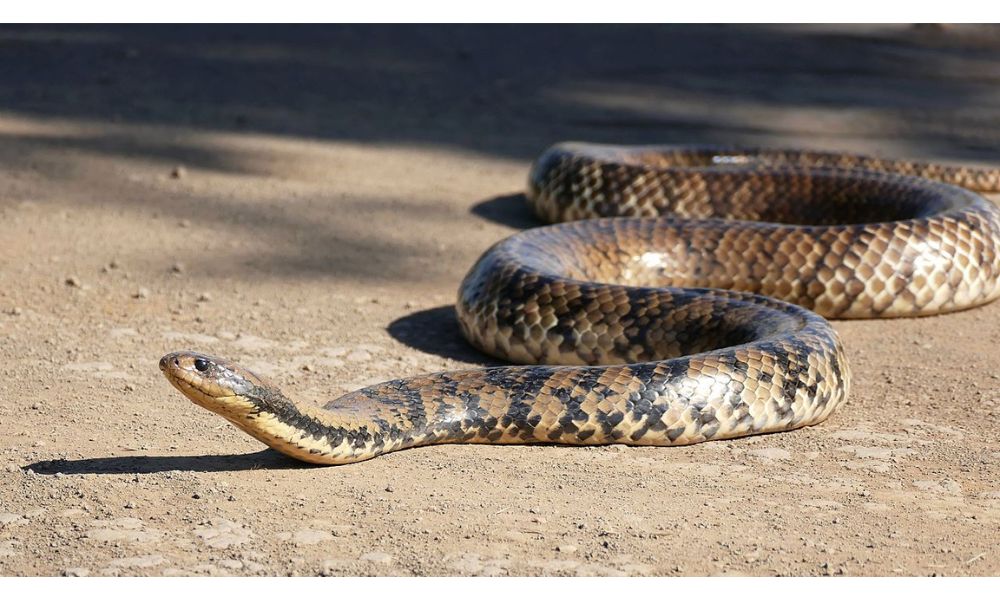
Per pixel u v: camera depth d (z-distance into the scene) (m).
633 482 5.86
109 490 5.55
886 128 15.84
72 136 13.70
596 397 6.36
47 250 9.95
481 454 6.25
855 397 7.23
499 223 11.37
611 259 9.03
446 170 13.30
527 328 7.71
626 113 16.42
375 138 14.56
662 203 10.95
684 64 19.41
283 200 11.80
